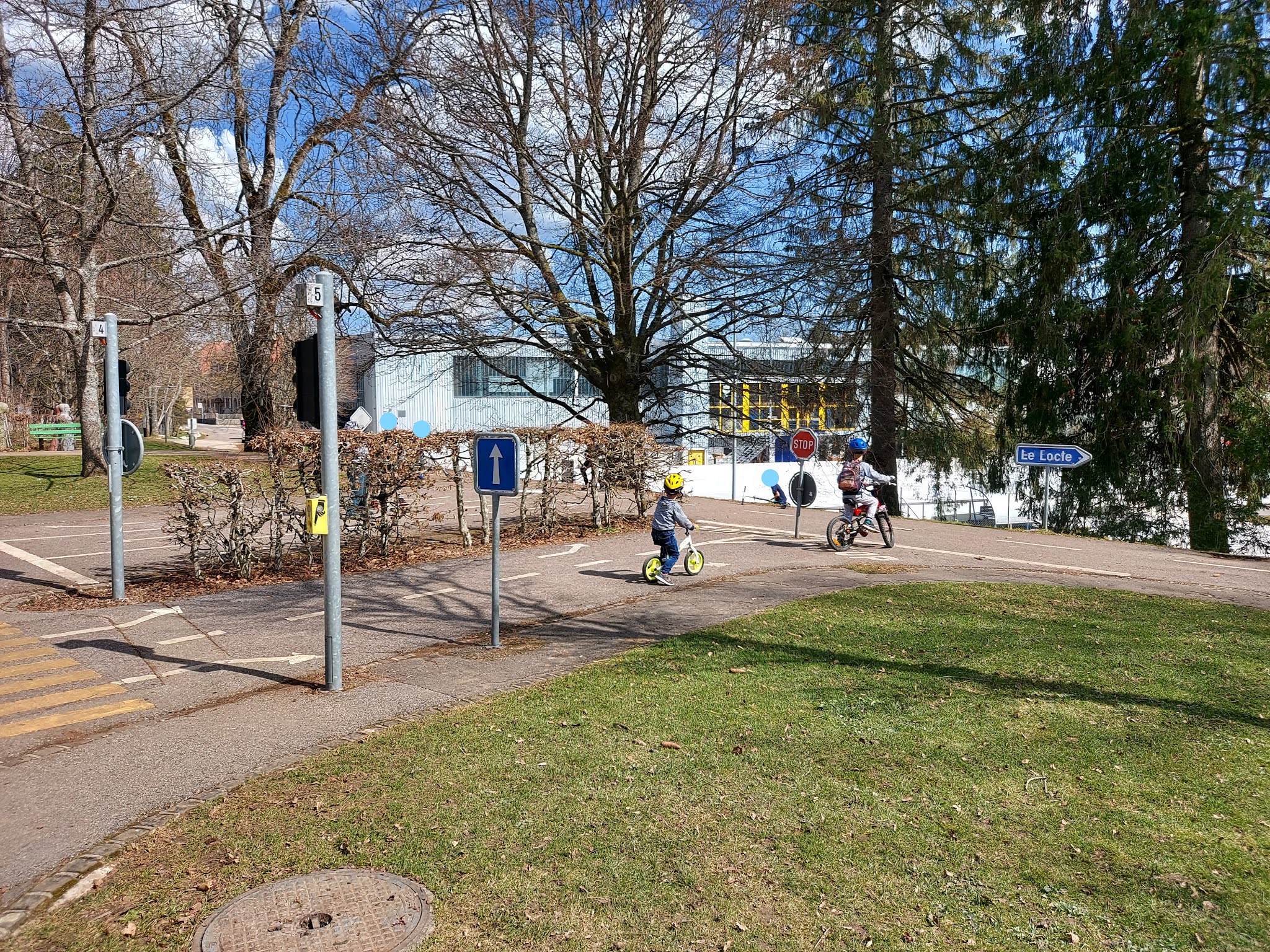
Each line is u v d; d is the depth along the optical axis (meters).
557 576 10.92
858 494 14.09
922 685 6.38
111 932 3.24
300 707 6.02
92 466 20.48
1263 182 19.70
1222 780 4.75
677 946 3.15
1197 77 20.50
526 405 37.00
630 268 22.14
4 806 4.42
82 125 17.77
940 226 23.41
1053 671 6.90
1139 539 22.38
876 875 3.67
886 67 22.45
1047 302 21.77
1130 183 21.02
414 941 3.15
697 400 25.12
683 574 11.23
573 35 19.05
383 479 11.72
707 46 19.20
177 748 5.23
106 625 8.43
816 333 22.50
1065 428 23.62
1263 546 21.55
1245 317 20.84
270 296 20.91
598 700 6.02
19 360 46.59
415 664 7.12
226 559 10.94
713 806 4.32
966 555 14.24
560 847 3.88
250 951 3.08
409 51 18.94
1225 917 3.39
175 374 57.41
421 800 4.40
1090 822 4.20
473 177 20.33
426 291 20.39
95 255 20.45
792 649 7.41
